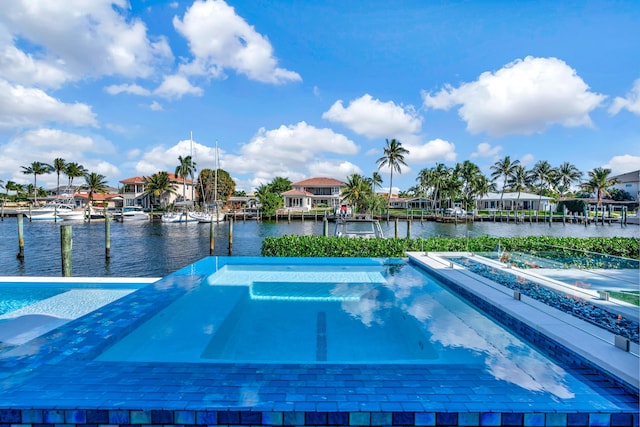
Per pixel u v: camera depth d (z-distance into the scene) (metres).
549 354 3.81
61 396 2.56
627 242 11.55
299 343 5.00
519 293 5.34
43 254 20.41
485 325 5.13
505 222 51.78
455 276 7.30
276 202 53.06
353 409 2.38
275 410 2.36
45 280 8.06
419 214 61.53
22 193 87.69
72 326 4.40
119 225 42.53
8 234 31.27
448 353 4.17
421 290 7.65
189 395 2.58
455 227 44.25
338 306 6.74
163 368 3.06
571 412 2.40
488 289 6.09
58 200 68.50
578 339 3.56
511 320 4.75
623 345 3.29
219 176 73.56
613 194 66.31
